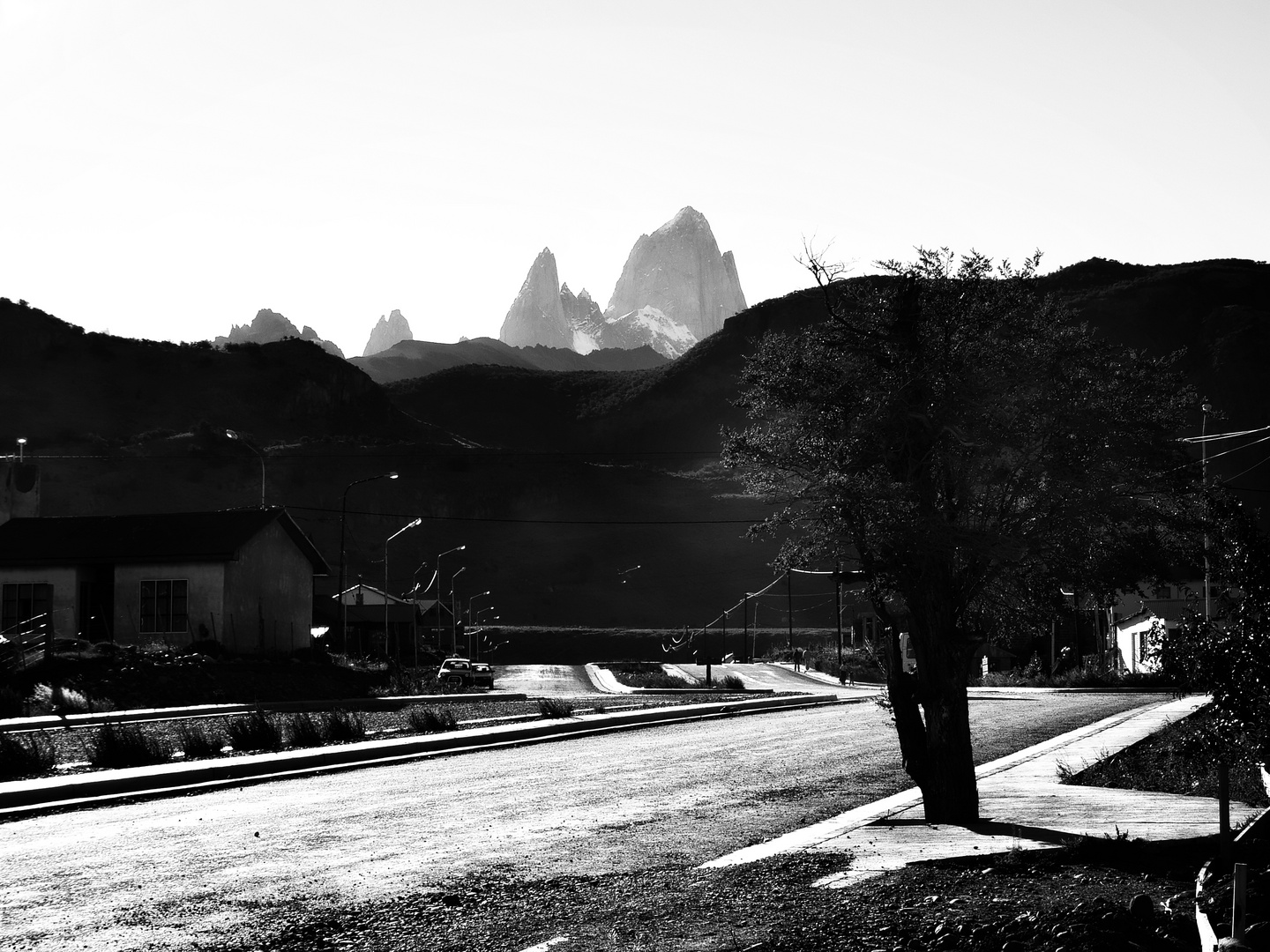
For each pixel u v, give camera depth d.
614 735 30.56
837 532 13.25
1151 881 10.48
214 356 180.38
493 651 131.62
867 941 8.51
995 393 12.91
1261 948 7.51
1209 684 9.93
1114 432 12.80
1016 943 8.14
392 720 34.47
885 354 13.40
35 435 146.12
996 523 13.33
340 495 149.75
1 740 21.17
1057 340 13.20
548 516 164.88
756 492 13.86
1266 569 9.87
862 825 13.80
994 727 31.27
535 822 14.84
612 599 150.00
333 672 51.03
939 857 11.62
